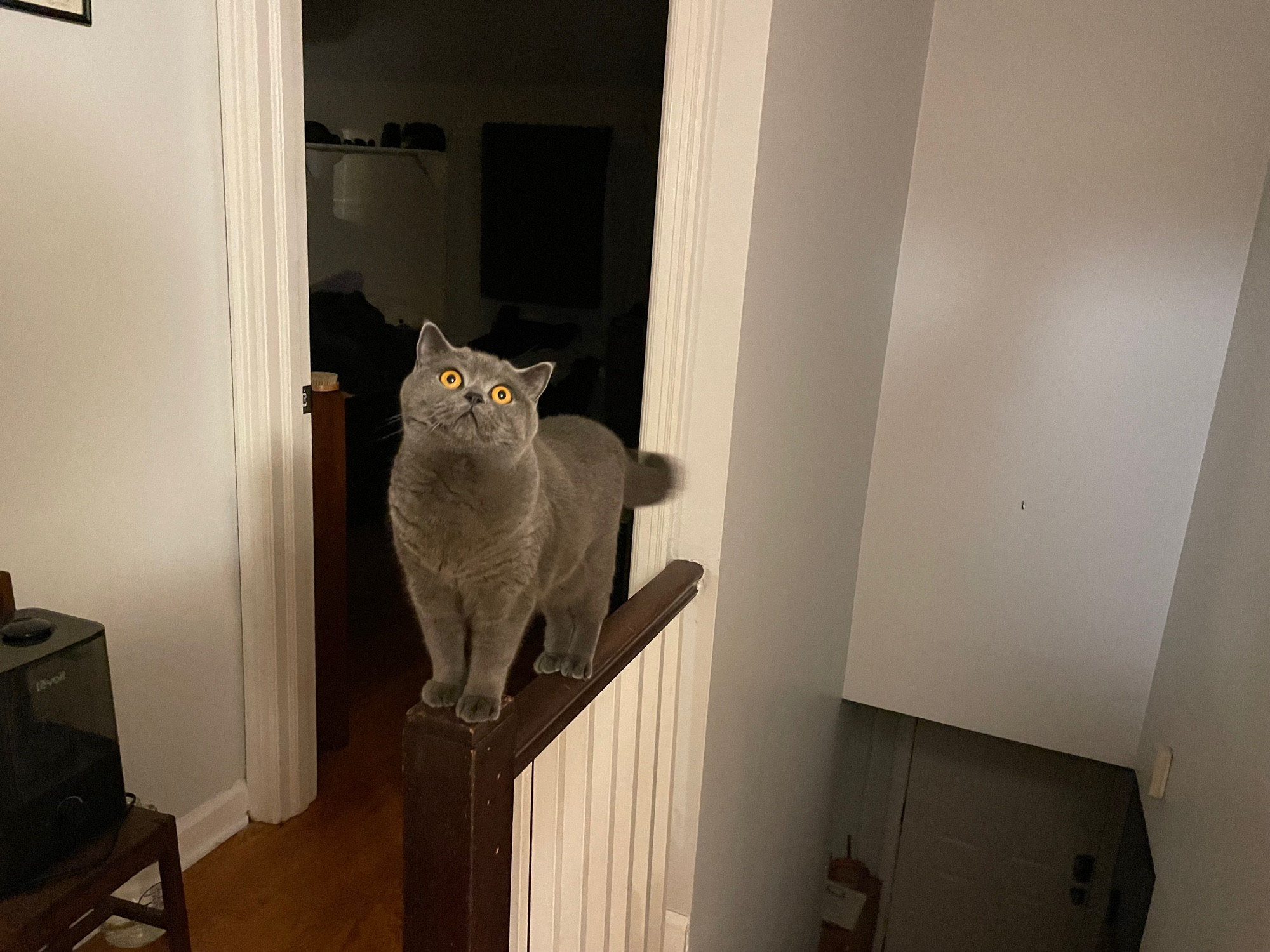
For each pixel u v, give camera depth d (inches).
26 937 47.6
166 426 67.9
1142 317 91.4
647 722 59.4
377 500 157.3
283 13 67.5
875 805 129.5
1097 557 98.0
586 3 121.7
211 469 72.9
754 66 53.2
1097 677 100.8
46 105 55.6
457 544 38.5
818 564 89.7
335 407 88.3
